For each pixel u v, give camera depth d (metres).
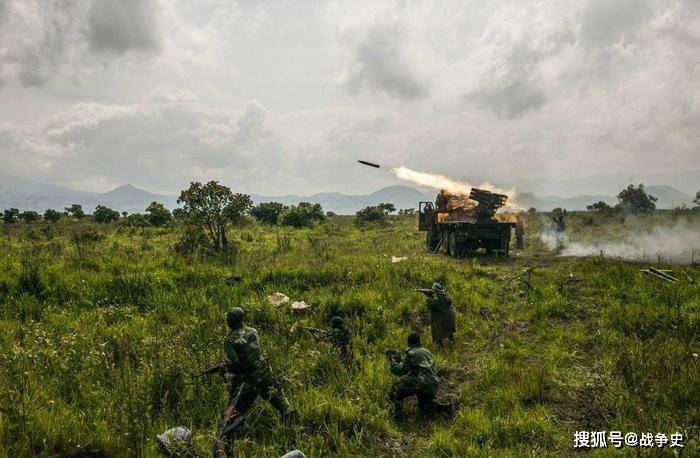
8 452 4.59
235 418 5.54
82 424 5.34
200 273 12.55
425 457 5.52
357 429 6.02
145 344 7.97
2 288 10.96
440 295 9.12
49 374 6.77
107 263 13.64
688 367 7.09
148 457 4.91
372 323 10.05
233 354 5.77
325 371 7.55
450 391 7.38
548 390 7.12
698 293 11.13
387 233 30.22
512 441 5.73
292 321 9.98
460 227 18.08
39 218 59.50
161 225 34.12
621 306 10.73
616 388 6.81
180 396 6.39
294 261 15.03
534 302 11.32
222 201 17.02
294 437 5.67
